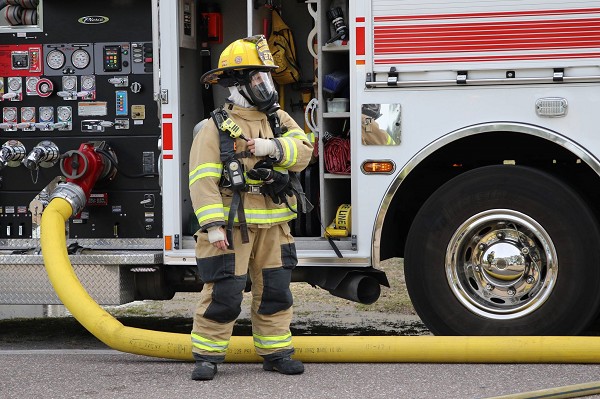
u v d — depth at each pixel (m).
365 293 11.07
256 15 11.47
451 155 11.43
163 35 11.40
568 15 10.22
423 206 10.72
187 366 10.01
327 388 8.98
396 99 10.64
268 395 8.77
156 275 11.65
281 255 9.38
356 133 10.73
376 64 10.65
